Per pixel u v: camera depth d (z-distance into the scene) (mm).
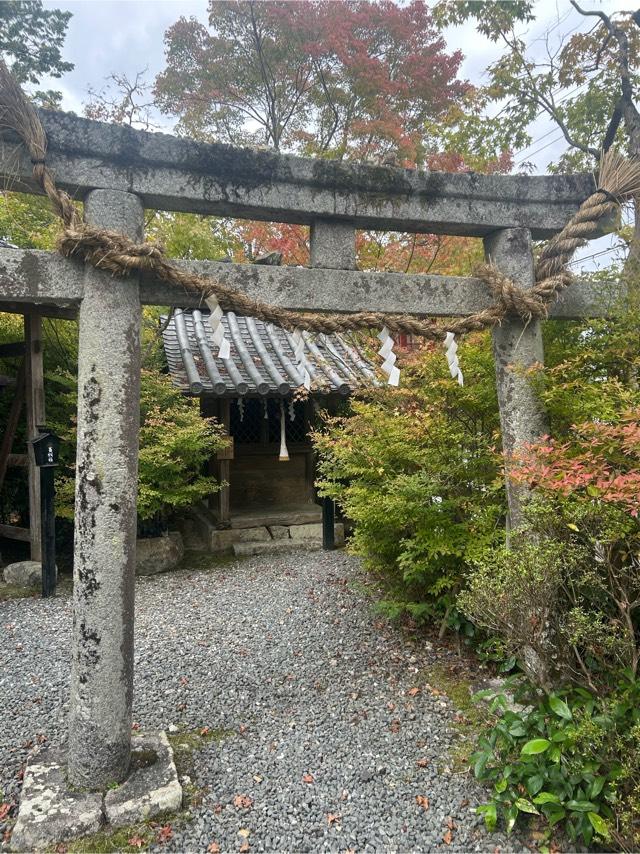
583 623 2197
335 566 6148
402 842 2162
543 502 2363
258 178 2547
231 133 11969
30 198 7930
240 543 6961
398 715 3070
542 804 2117
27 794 2264
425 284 2771
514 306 2742
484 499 3689
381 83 10500
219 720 3064
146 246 2250
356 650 3922
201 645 4094
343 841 2168
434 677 3482
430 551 3467
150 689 3428
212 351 7145
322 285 2627
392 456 4016
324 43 10664
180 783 2473
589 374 3191
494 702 2562
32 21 12133
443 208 2801
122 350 2312
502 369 2939
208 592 5410
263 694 3357
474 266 2900
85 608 2273
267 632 4316
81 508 2285
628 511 2125
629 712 2160
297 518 7449
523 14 6105
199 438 6371
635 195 2855
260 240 10625
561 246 2830
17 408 6020
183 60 12055
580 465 2139
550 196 2949
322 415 5395
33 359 5656
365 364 7305
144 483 6043
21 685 3516
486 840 2158
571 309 3039
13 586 5520
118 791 2285
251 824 2250
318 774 2562
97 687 2273
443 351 3945
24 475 6797
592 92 5836
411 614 4375
